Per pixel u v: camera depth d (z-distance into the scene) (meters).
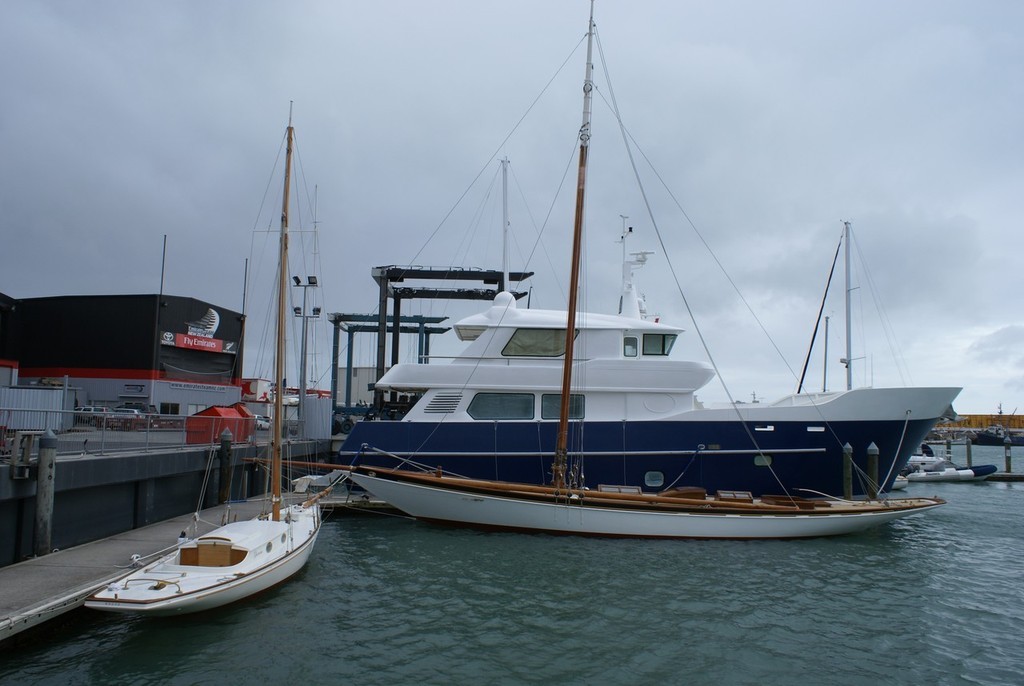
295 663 8.88
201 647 9.28
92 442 13.91
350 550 15.17
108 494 13.44
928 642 10.19
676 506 16.38
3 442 11.96
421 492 16.98
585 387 19.12
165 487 15.69
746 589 12.65
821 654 9.65
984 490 33.41
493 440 18.84
